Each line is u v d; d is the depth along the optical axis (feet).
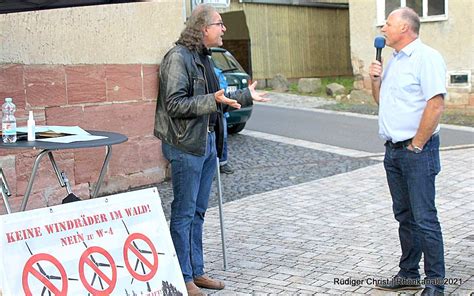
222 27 15.42
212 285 15.93
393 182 15.33
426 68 13.97
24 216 10.64
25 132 13.96
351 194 26.55
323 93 67.46
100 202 11.84
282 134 42.88
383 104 14.92
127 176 27.91
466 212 23.03
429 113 13.85
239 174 31.22
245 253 18.95
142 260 12.18
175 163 15.07
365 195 26.30
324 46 82.48
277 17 76.59
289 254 18.75
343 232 20.95
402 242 15.70
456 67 54.08
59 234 11.05
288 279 16.65
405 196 15.30
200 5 15.43
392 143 14.83
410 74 14.26
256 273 17.16
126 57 27.61
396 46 14.55
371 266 17.49
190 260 15.71
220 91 14.19
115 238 11.86
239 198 26.35
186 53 14.97
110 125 27.09
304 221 22.49
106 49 26.71
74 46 25.35
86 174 26.08
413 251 15.58
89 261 11.33
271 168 32.55
